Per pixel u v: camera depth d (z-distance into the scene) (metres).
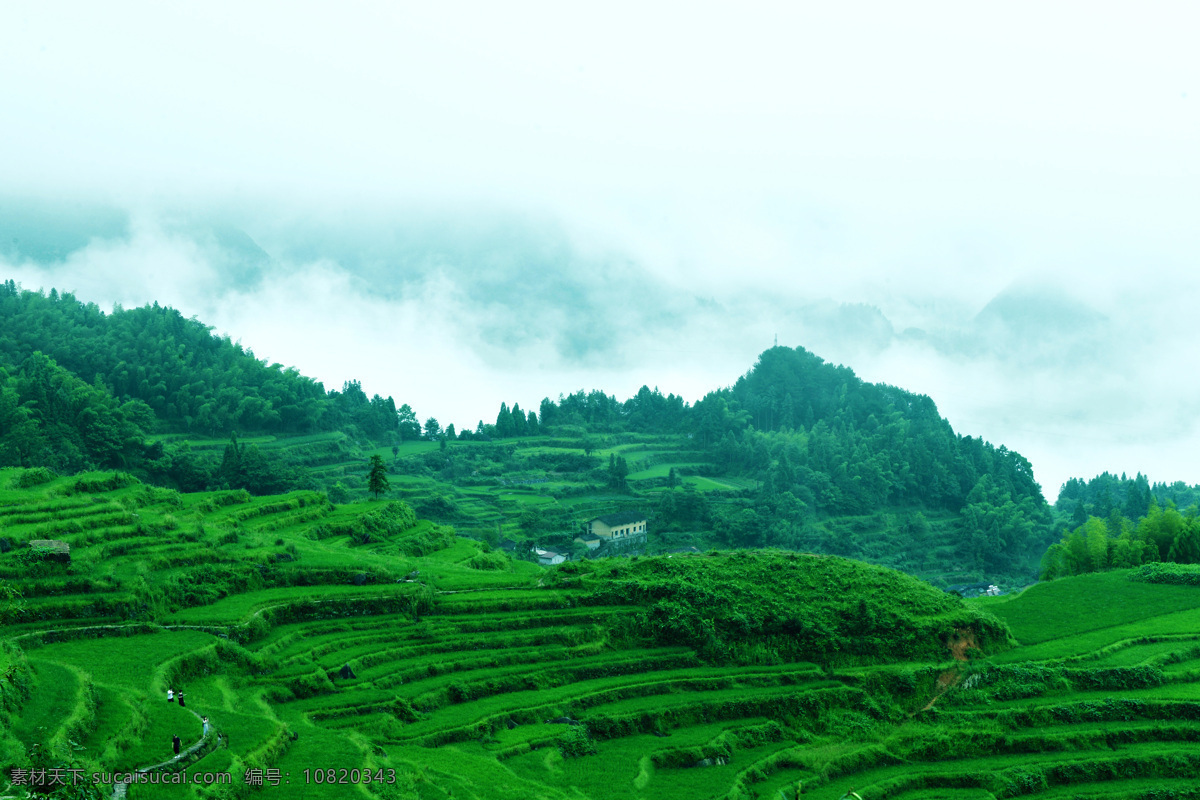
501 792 57.78
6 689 48.53
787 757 72.62
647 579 93.06
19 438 153.12
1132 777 72.44
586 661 81.69
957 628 89.44
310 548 103.38
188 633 72.62
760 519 197.88
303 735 58.50
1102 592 109.00
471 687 75.00
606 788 63.81
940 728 77.06
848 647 86.62
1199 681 85.44
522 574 103.25
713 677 81.56
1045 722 78.62
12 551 77.69
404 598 87.19
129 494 111.69
